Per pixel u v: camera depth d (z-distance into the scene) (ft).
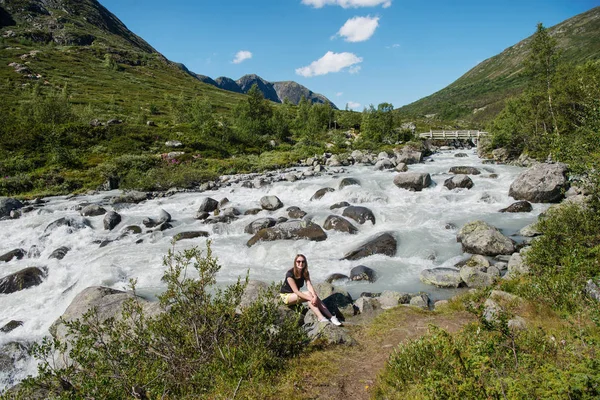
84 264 42.24
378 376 15.88
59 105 157.58
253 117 202.39
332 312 25.21
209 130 150.92
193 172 98.48
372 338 20.75
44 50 382.63
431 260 37.47
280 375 16.29
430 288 31.09
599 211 28.07
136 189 89.35
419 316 23.53
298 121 217.97
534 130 103.30
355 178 80.33
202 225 55.26
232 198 73.10
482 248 36.76
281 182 85.20
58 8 526.57
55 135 120.47
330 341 19.90
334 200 63.72
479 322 16.11
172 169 99.14
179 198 78.18
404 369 14.79
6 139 114.52
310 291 23.29
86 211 63.87
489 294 22.53
